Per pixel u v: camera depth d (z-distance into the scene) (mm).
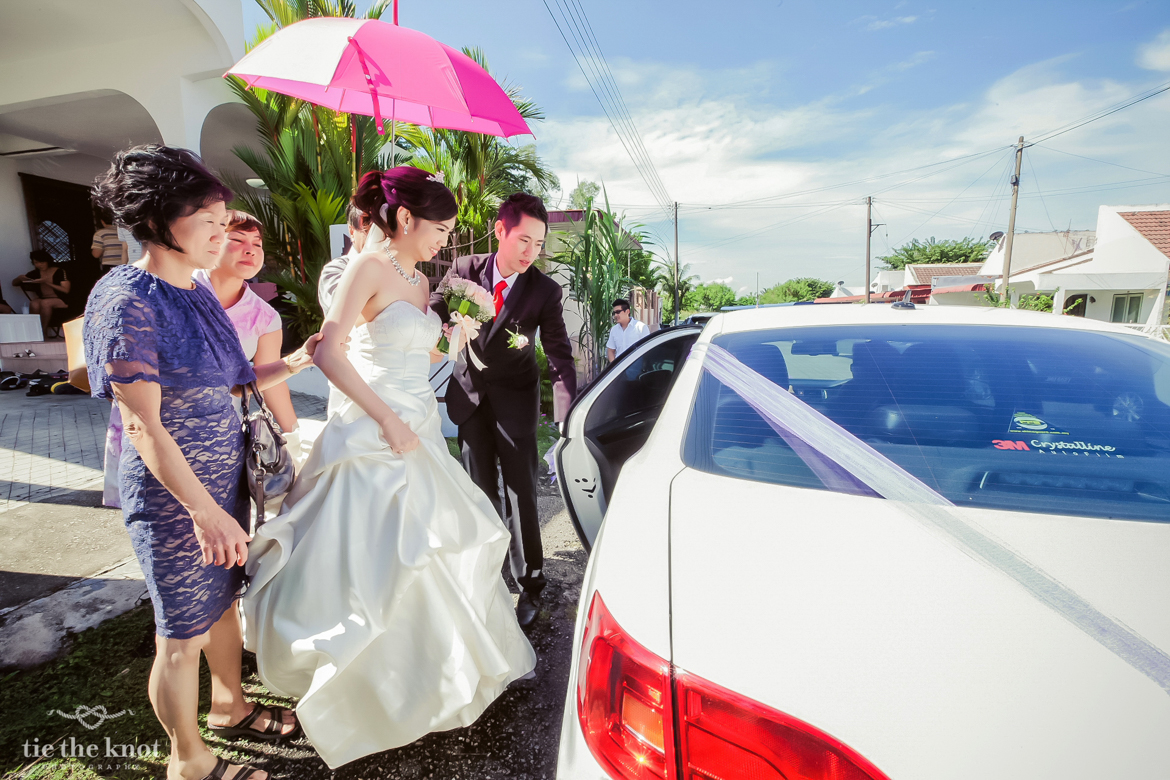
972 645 815
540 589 2555
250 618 1600
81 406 5883
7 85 7355
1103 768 697
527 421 2473
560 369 2551
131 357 1267
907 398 1472
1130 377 1498
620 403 2875
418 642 1643
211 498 1376
